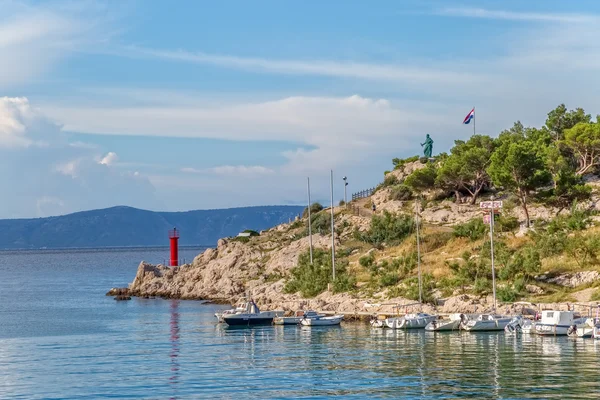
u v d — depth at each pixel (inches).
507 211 5546.3
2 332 4143.7
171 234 7377.0
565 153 6378.0
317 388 2449.6
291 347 3339.1
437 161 7066.9
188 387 2509.8
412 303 4180.6
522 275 4173.2
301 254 5738.2
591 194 5447.8
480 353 3016.7
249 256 6309.1
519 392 2306.8
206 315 4847.4
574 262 4313.5
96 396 2410.2
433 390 2370.8
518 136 6791.3
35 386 2578.7
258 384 2532.0
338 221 6624.0
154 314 5009.8
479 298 4062.5
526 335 3506.4
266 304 4869.6
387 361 2896.2
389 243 5659.5
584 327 3395.7
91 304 5999.0
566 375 2522.1
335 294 4722.0
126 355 3213.6
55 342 3688.5
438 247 5226.4
